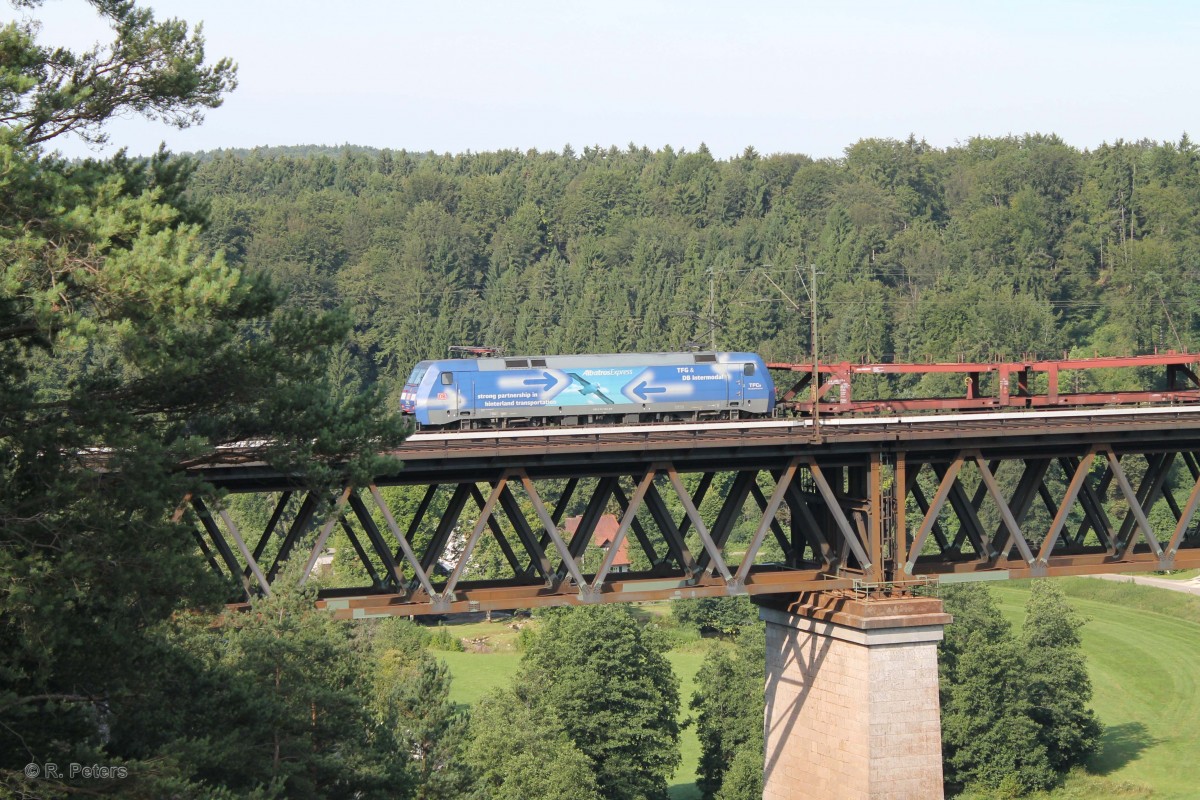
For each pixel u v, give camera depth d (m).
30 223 26.11
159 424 30.55
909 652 46.78
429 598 42.03
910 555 47.97
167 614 28.05
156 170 31.62
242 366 29.27
